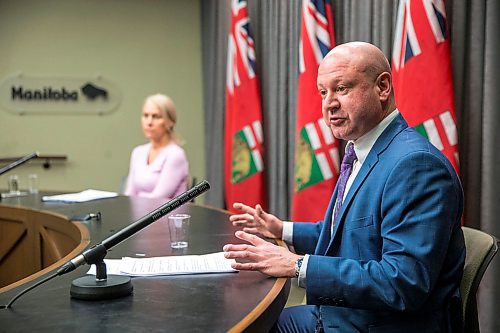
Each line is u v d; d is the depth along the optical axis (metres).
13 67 5.46
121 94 5.57
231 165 4.45
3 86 5.46
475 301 1.80
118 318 1.33
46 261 2.94
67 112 5.53
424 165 1.66
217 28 5.17
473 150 3.20
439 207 1.62
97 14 5.50
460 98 3.24
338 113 1.81
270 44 4.46
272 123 4.44
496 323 3.06
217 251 1.97
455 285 1.73
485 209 3.07
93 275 1.61
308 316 2.03
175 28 5.56
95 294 1.45
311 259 1.64
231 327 1.27
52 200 3.33
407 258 1.58
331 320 1.81
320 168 3.75
